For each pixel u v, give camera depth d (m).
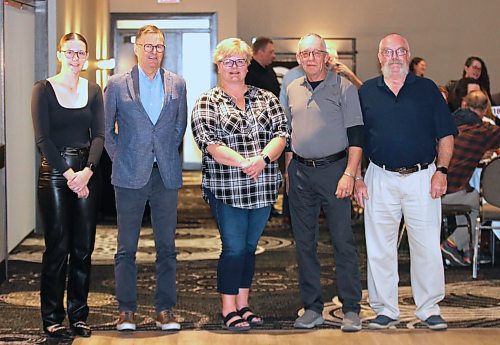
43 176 4.73
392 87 4.89
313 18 15.32
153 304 5.71
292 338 4.90
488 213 6.48
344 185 4.84
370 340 4.86
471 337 4.91
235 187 4.81
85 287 4.93
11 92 7.51
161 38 4.82
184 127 4.98
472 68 9.55
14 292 6.02
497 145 6.68
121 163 4.86
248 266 5.14
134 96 4.82
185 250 7.86
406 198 4.93
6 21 7.27
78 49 4.68
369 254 5.08
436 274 5.00
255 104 4.89
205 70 15.14
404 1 15.34
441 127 4.91
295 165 5.02
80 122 4.71
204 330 5.07
